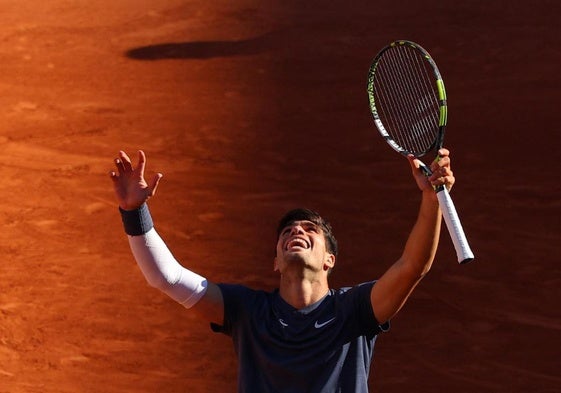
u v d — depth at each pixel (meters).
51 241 42.22
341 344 17.88
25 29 60.62
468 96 51.06
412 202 44.06
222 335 36.97
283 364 17.73
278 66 55.38
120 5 62.94
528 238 41.56
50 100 53.00
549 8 58.19
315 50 56.59
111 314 38.00
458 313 37.88
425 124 21.14
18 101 52.91
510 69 53.06
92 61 56.88
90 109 52.09
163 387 34.81
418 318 37.66
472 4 59.19
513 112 49.62
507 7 58.69
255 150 48.12
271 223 43.16
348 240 41.94
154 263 18.36
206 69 55.38
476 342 36.66
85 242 42.06
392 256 40.97
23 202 44.75
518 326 37.25
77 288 39.41
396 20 58.72
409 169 46.12
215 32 59.03
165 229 42.81
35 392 34.69
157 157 47.91
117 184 18.36
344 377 17.78
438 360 36.00
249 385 18.02
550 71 52.66
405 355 36.22
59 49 58.22
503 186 44.66
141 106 52.12
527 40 55.38
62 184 45.97
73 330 37.31
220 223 43.16
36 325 37.59
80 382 35.12
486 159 46.44
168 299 38.66
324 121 50.06
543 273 39.66
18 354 36.31
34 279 40.00
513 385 34.97
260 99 52.31
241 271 40.34
